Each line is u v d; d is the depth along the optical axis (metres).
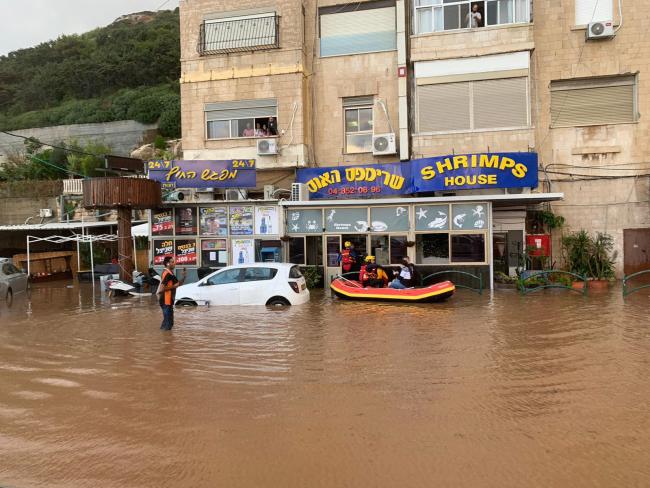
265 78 20.09
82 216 26.61
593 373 7.16
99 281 21.77
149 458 4.79
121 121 45.25
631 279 18.16
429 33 18.81
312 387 6.78
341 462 4.60
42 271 23.44
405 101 19.19
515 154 17.11
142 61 55.88
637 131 18.20
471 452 4.74
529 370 7.36
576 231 18.59
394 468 4.46
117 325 11.70
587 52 18.42
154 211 18.88
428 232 17.31
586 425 5.34
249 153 20.25
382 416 5.68
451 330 10.21
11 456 4.91
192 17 20.78
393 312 12.55
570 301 13.69
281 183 20.27
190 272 18.53
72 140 41.81
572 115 18.62
